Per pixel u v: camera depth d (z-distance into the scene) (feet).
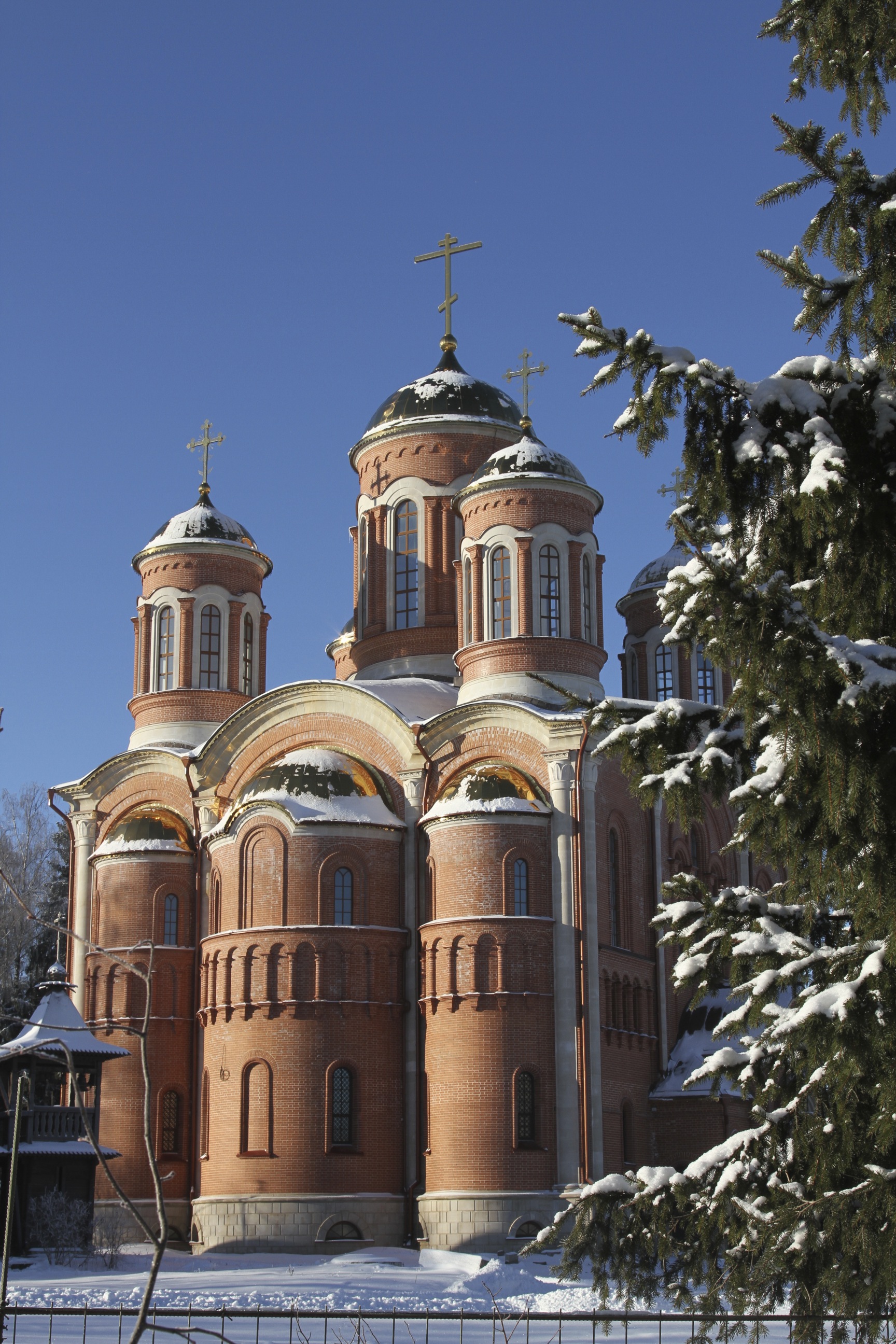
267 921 159.02
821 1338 47.96
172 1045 172.24
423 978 158.10
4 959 252.42
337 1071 156.04
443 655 187.62
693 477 50.16
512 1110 149.28
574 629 169.89
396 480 194.18
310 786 163.22
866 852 46.83
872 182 50.60
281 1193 152.46
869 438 50.83
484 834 155.53
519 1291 117.39
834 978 50.78
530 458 174.81
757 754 52.21
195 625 194.80
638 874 169.58
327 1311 57.36
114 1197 166.09
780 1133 50.62
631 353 50.08
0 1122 142.41
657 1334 90.07
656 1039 168.14
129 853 178.60
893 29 51.13
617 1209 51.34
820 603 49.57
